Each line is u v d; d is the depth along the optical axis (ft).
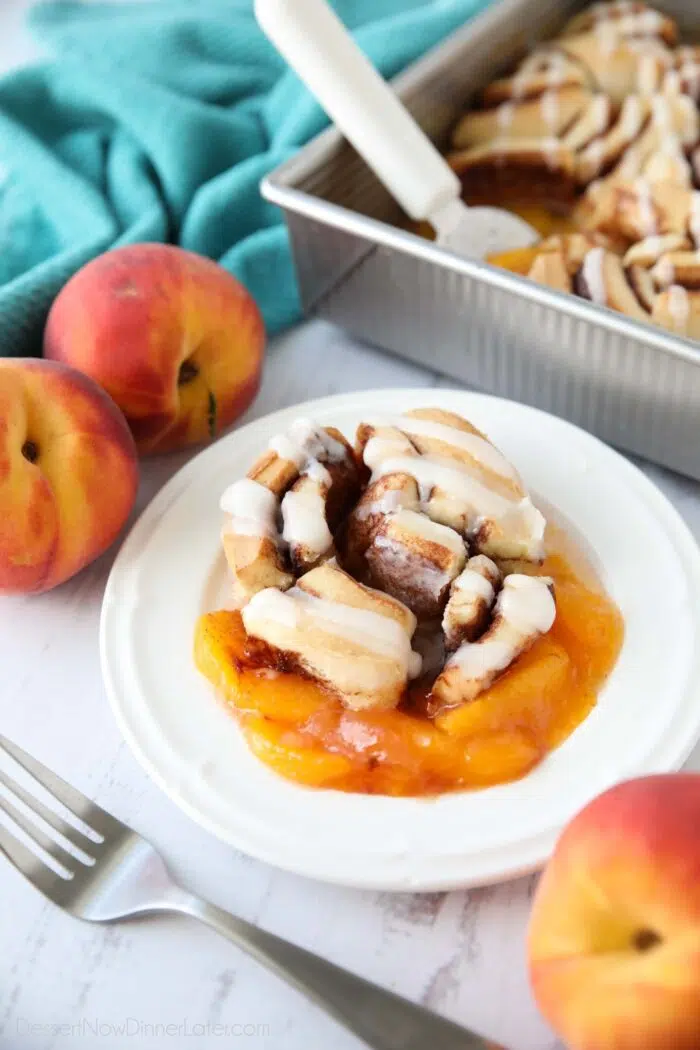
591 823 1.26
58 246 2.09
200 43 2.28
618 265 1.86
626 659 1.53
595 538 1.64
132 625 1.60
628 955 1.22
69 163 2.16
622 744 1.46
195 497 1.72
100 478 1.63
